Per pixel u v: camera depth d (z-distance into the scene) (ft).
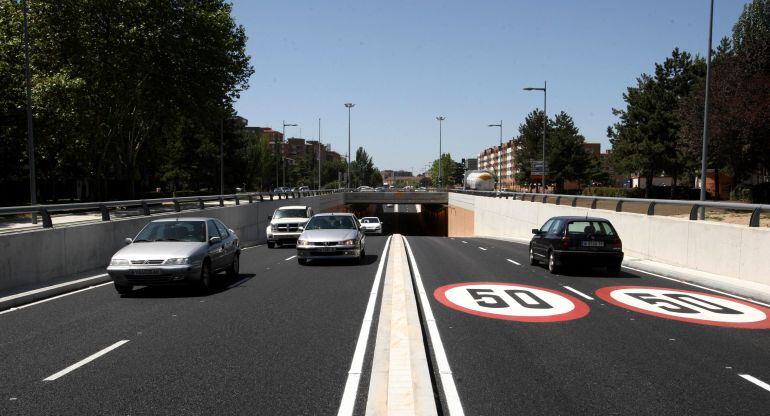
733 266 42.16
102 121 141.49
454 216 235.40
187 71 140.56
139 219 56.29
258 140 351.05
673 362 21.38
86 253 46.14
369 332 25.98
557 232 48.60
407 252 72.33
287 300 34.63
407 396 16.71
